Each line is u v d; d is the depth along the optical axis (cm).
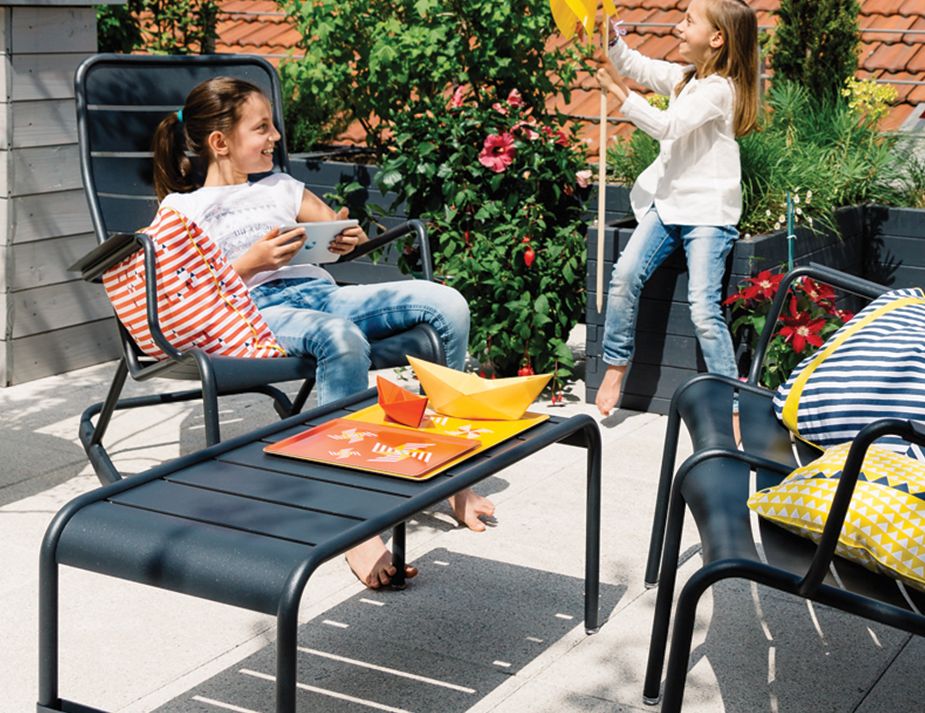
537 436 276
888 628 310
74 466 412
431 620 309
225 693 273
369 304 373
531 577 335
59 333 508
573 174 522
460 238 516
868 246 588
